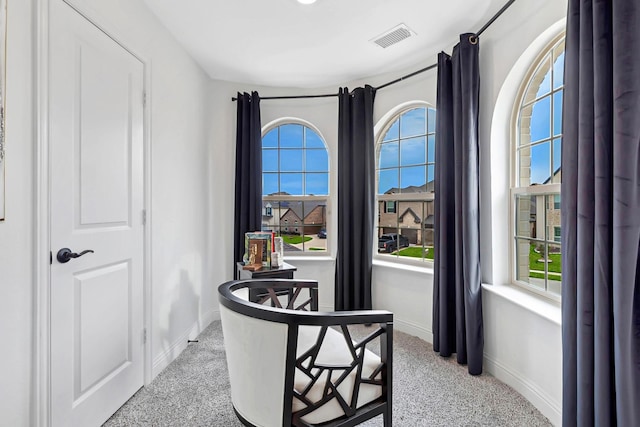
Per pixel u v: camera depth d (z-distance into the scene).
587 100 1.25
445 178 2.46
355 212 3.23
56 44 1.44
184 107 2.66
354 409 1.35
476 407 1.87
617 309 1.10
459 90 2.34
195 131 2.89
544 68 2.01
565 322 1.36
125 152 1.91
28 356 1.33
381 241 3.42
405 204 3.21
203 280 3.06
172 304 2.45
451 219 2.47
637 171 1.06
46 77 1.38
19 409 1.29
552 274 1.94
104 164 1.74
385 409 1.43
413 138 3.14
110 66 1.78
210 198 3.21
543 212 2.02
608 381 1.16
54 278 1.44
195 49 2.68
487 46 2.29
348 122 3.28
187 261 2.72
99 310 1.71
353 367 1.33
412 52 2.76
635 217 1.07
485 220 2.33
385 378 1.44
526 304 1.91
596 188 1.19
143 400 1.93
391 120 3.32
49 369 1.41
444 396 1.98
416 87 2.96
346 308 3.23
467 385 2.10
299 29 2.41
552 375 1.75
